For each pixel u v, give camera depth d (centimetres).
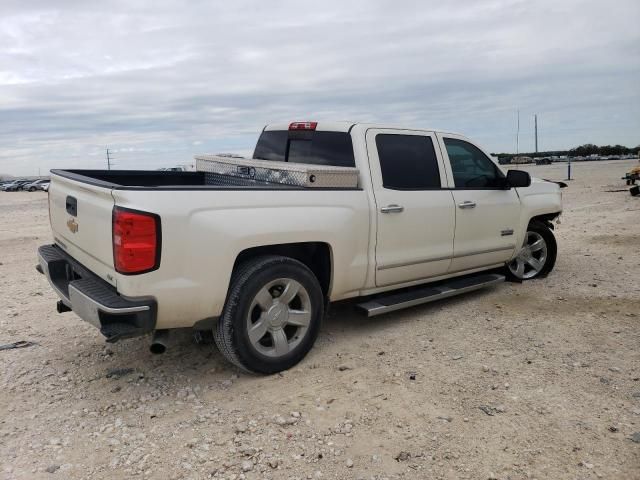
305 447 322
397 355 455
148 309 354
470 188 572
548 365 427
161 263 356
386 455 313
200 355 462
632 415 348
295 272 416
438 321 536
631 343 467
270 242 404
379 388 395
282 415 358
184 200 366
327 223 437
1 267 828
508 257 627
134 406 374
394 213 489
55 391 397
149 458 312
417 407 366
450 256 549
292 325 434
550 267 697
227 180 565
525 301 596
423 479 291
